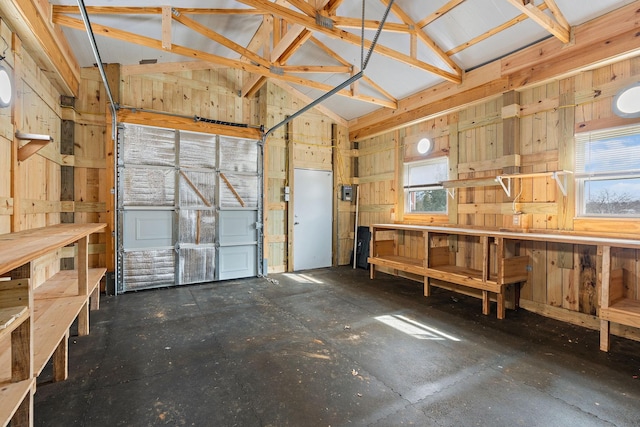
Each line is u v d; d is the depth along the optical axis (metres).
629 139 2.87
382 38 3.88
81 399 1.90
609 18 2.79
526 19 3.11
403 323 3.18
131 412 1.78
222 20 3.76
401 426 1.68
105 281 4.21
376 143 5.80
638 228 2.78
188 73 4.75
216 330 2.97
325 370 2.26
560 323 3.21
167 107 4.58
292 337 2.82
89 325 3.06
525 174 3.41
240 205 5.07
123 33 2.96
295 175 5.72
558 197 3.32
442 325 3.13
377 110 5.57
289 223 5.63
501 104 3.81
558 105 3.32
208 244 4.82
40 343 1.83
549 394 1.97
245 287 4.55
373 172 5.89
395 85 4.81
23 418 1.46
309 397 1.94
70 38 3.51
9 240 1.89
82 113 4.15
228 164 4.96
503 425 1.69
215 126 4.84
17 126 2.66
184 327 3.04
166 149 4.49
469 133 4.21
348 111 5.95
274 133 5.51
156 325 3.08
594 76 3.05
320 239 6.05
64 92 3.90
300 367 2.29
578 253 3.18
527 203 3.60
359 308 3.64
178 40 3.98
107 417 1.74
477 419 1.74
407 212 5.24
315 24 2.99
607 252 2.56
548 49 3.24
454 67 4.04
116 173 4.16
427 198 4.94
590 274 3.09
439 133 4.63
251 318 3.29
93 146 4.21
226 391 1.99
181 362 2.36
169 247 4.52
